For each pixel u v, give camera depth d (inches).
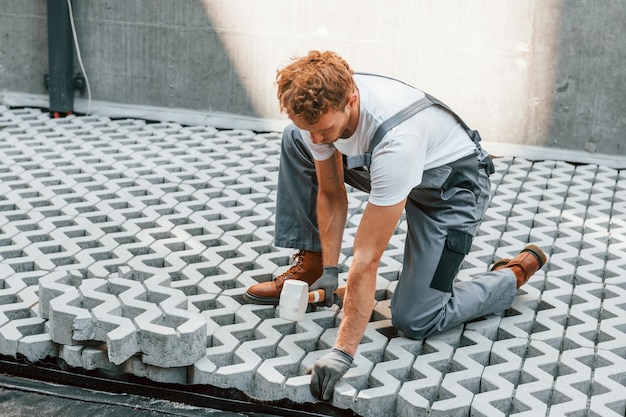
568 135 223.5
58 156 214.7
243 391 121.7
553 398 120.5
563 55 218.2
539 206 191.3
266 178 205.5
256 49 239.3
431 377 121.9
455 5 222.2
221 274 154.6
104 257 159.6
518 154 227.0
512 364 126.3
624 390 120.0
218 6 238.4
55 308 123.8
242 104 245.1
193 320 123.3
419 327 129.0
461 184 124.3
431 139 118.1
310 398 118.3
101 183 196.2
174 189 196.5
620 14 211.5
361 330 116.5
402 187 107.7
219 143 232.5
